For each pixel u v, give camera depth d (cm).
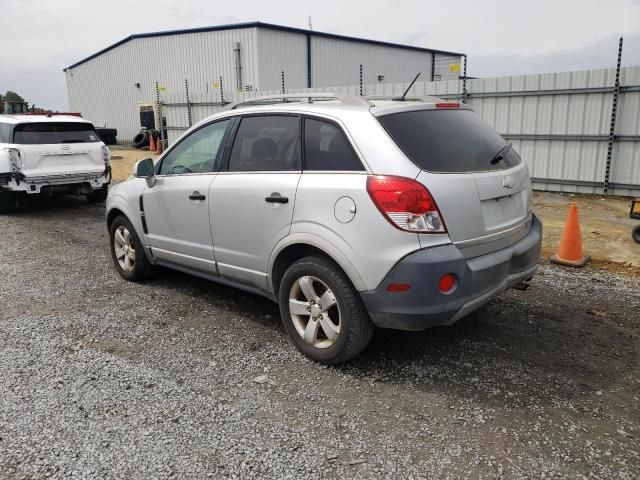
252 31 2648
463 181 338
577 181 1113
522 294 514
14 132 951
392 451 284
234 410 324
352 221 338
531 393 339
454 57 3912
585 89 1066
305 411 322
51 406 331
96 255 700
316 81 2939
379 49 3297
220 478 265
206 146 462
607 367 373
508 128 1185
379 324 341
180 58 2973
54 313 488
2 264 660
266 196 390
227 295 528
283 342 418
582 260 612
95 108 3703
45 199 1212
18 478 266
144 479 265
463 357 388
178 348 411
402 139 340
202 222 452
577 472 266
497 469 269
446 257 322
